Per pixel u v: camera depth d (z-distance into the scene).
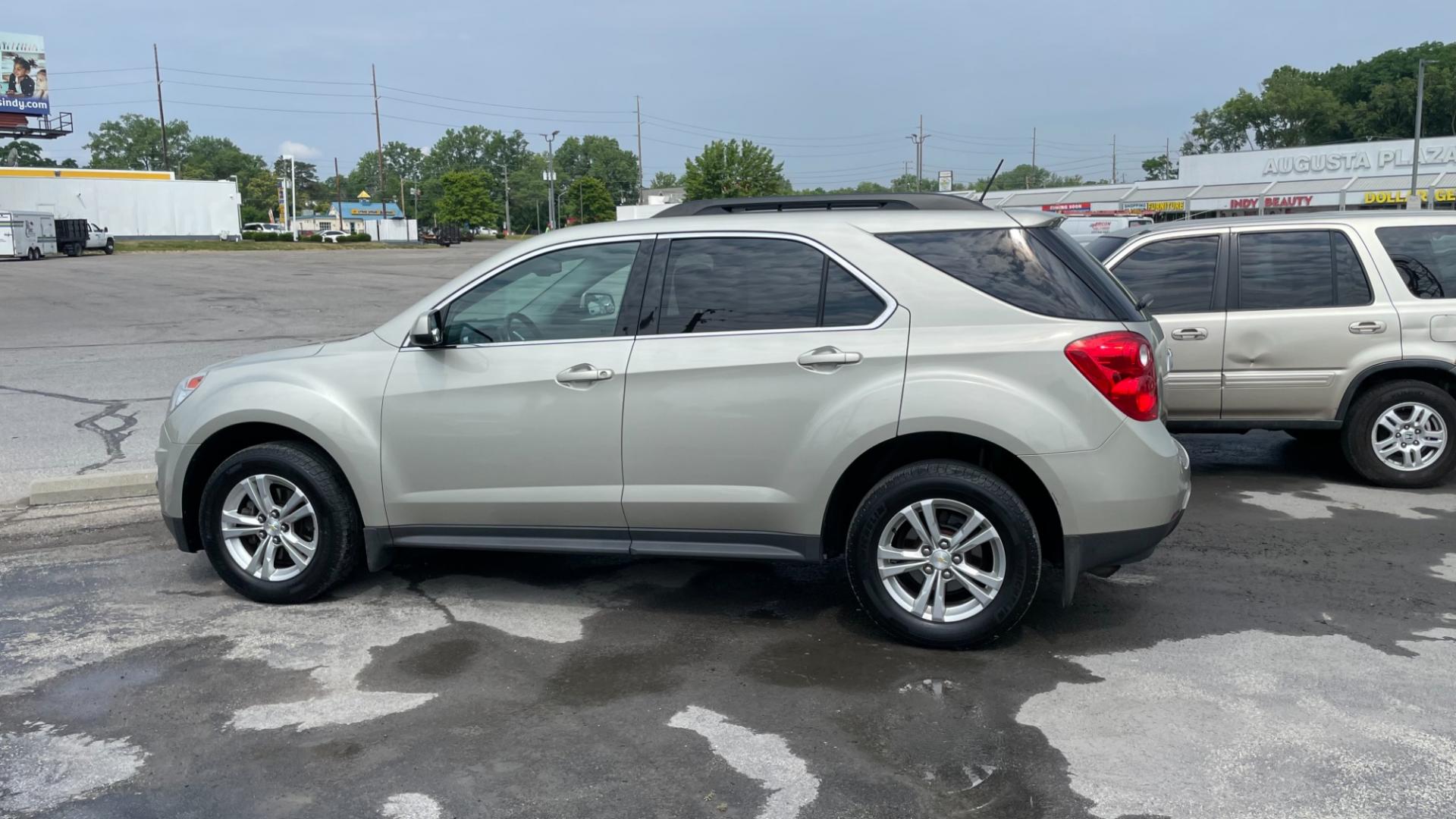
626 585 5.23
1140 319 4.30
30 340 17.19
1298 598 4.94
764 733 3.63
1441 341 6.84
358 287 31.44
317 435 4.77
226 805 3.20
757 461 4.36
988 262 4.27
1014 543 4.14
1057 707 3.80
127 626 4.70
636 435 4.47
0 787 3.31
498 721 3.74
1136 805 3.13
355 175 187.00
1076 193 55.09
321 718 3.77
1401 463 7.01
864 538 4.31
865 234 4.37
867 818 3.09
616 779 3.33
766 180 66.81
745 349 4.35
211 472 5.19
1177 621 4.65
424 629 4.63
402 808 3.18
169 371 13.39
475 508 4.72
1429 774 3.29
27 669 4.22
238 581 4.96
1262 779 3.28
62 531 6.30
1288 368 6.99
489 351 4.67
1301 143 96.00
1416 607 4.80
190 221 64.62
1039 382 4.10
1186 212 51.75
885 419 4.18
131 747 3.57
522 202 163.38
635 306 4.55
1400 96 90.88
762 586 5.20
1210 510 6.53
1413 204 46.00
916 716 3.75
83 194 59.66
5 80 71.12
